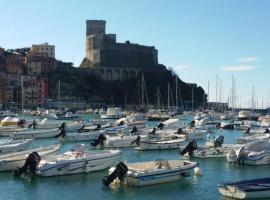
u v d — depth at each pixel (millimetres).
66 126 105125
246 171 54562
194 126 113125
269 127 114812
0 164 50781
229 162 59000
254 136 88000
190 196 42312
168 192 43625
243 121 140750
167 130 95938
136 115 167750
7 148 65438
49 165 48781
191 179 49438
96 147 75438
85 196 42031
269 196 40250
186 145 68688
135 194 42719
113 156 53719
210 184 47188
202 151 63344
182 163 50125
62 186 45438
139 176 44812
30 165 49062
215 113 193750
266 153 58375
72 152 53469
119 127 103500
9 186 45375
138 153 70250
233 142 89062
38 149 60500
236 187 40125
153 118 167875
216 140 67188
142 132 92688
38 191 43656
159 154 69125
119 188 44812
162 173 46500
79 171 50656
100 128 100688
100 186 45531
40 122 116938
